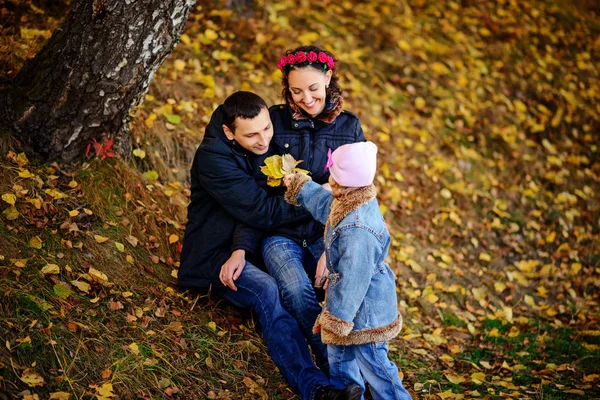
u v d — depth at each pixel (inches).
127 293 143.9
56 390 117.5
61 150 161.2
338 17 290.5
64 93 156.2
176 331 142.4
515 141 274.4
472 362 172.9
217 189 145.4
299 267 143.3
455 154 256.4
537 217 249.3
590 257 241.6
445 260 215.5
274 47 250.7
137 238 160.4
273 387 139.9
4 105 160.1
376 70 275.1
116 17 149.7
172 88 209.9
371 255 119.5
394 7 311.3
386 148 244.1
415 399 150.3
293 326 137.3
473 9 331.9
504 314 198.2
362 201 121.9
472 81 291.6
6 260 134.1
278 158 140.2
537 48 327.0
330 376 130.6
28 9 206.5
